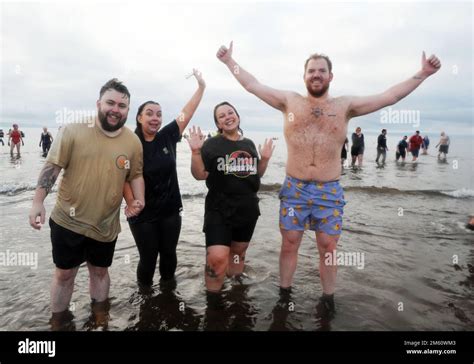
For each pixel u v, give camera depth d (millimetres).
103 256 3406
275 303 3697
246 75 3791
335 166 3596
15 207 7734
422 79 3408
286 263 3918
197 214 7637
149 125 3631
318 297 3832
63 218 3107
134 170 3367
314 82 3424
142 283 4043
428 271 4520
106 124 3031
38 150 23656
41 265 4551
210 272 3693
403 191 10883
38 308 3502
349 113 3566
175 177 3877
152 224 3740
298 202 3643
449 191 10961
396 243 5617
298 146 3592
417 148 21516
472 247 5457
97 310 3488
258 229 6492
